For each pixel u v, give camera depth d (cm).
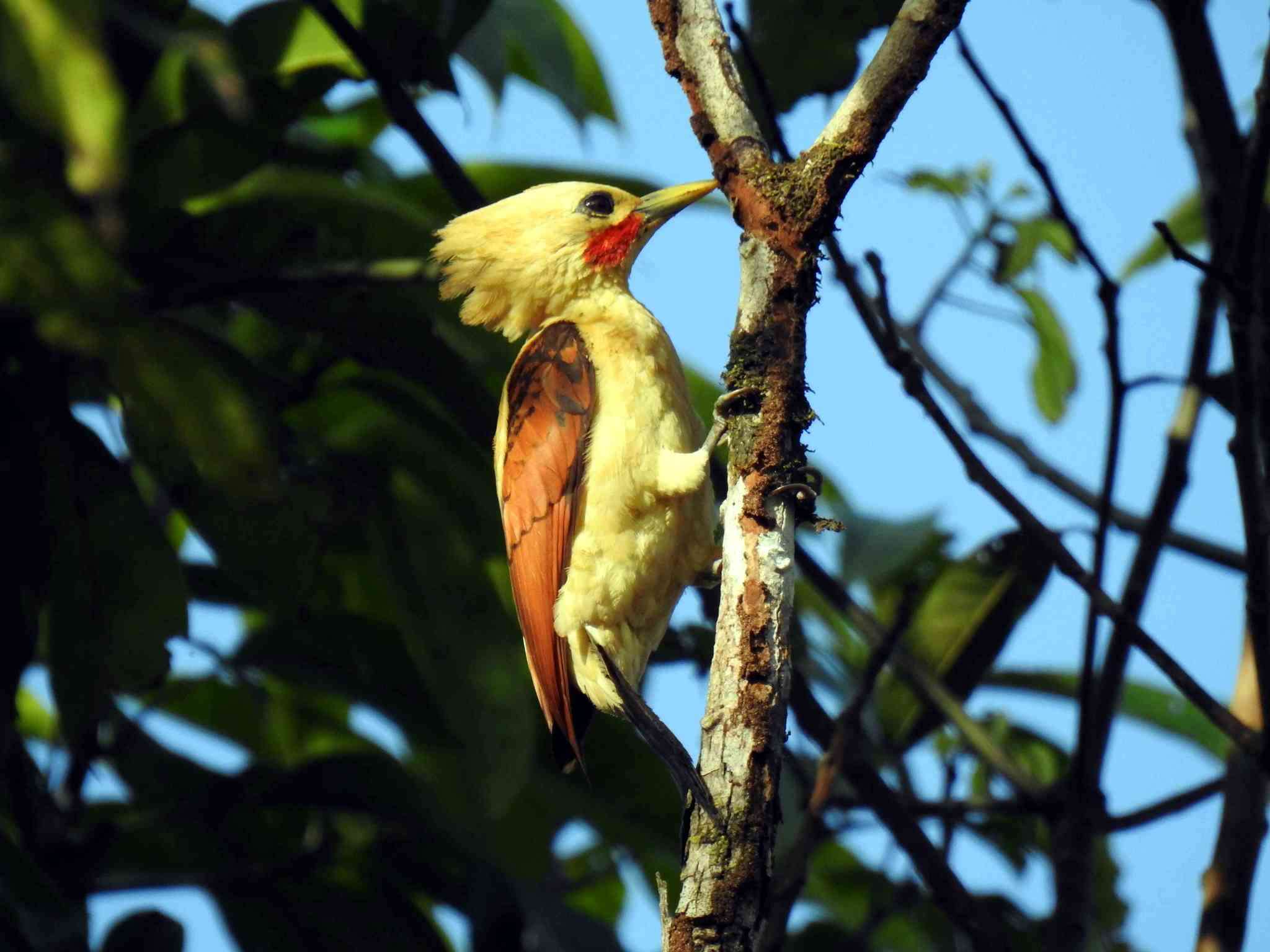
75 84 489
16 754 862
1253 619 781
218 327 909
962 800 914
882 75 664
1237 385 761
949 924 1054
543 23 1038
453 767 998
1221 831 849
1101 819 868
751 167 681
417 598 901
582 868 1177
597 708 895
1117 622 798
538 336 924
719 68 705
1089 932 848
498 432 899
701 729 604
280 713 1098
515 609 1000
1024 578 998
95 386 894
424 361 847
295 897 921
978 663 1006
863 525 998
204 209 854
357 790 936
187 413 632
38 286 604
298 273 807
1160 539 888
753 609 613
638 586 858
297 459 872
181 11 802
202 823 925
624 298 952
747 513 635
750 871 568
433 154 898
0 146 691
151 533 801
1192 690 786
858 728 877
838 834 1002
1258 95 753
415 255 885
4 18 487
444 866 977
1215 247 898
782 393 653
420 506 918
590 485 858
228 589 990
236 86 577
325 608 1006
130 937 874
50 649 789
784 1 878
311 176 866
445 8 846
